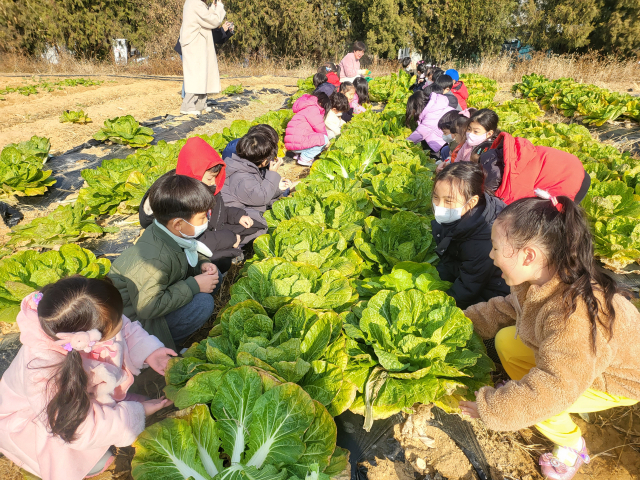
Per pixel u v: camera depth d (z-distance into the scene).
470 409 2.00
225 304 3.45
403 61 13.76
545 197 1.79
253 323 2.32
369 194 4.35
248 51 26.39
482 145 4.18
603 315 1.69
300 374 2.02
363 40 27.66
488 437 2.32
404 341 2.27
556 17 24.83
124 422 1.87
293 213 3.74
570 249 1.67
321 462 1.80
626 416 2.49
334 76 10.95
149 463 1.77
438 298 2.47
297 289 2.62
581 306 1.67
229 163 4.12
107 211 4.77
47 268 3.03
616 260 3.84
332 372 2.14
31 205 5.00
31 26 20.55
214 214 3.60
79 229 4.17
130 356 2.31
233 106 9.82
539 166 3.46
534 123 7.48
